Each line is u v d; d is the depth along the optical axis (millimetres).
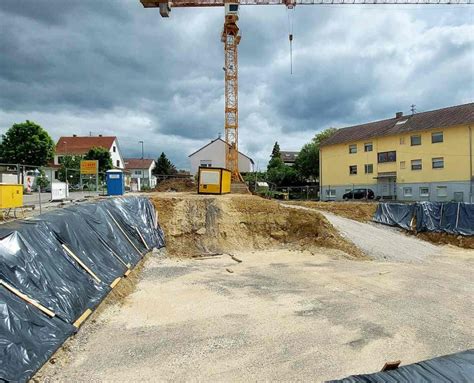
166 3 41469
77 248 9469
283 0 43219
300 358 6711
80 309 7652
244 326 8172
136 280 11570
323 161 48031
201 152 57531
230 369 6289
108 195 23562
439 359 4242
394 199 39688
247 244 17828
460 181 34500
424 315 8969
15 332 5637
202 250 16859
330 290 11016
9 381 4863
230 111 43719
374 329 8078
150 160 80688
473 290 11141
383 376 3881
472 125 33438
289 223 18938
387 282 11961
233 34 43500
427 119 38500
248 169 59344
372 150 42406
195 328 8031
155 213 17969
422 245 18844
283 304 9680
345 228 18797
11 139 44125
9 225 8156
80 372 6051
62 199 19094
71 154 58656
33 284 6863
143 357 6648
